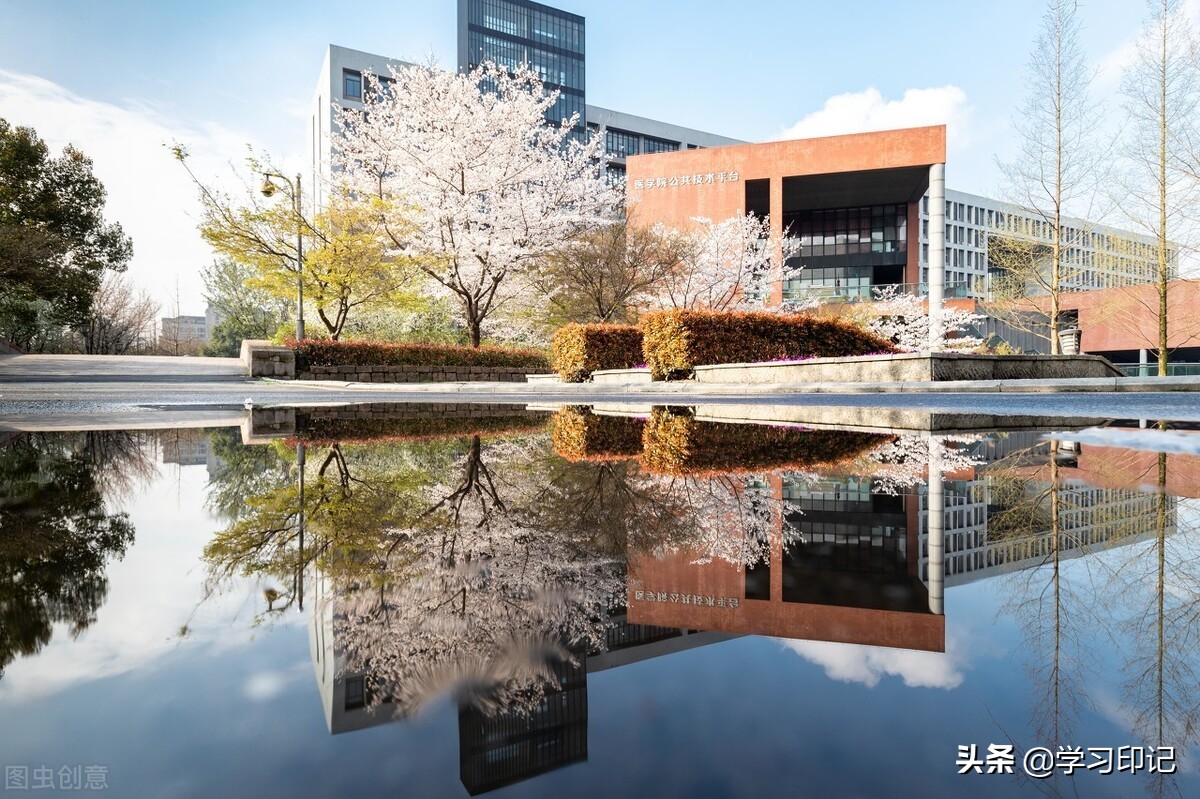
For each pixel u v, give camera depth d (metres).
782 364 12.81
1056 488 2.17
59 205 30.97
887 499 2.05
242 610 1.01
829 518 1.78
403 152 20.83
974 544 1.47
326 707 0.68
